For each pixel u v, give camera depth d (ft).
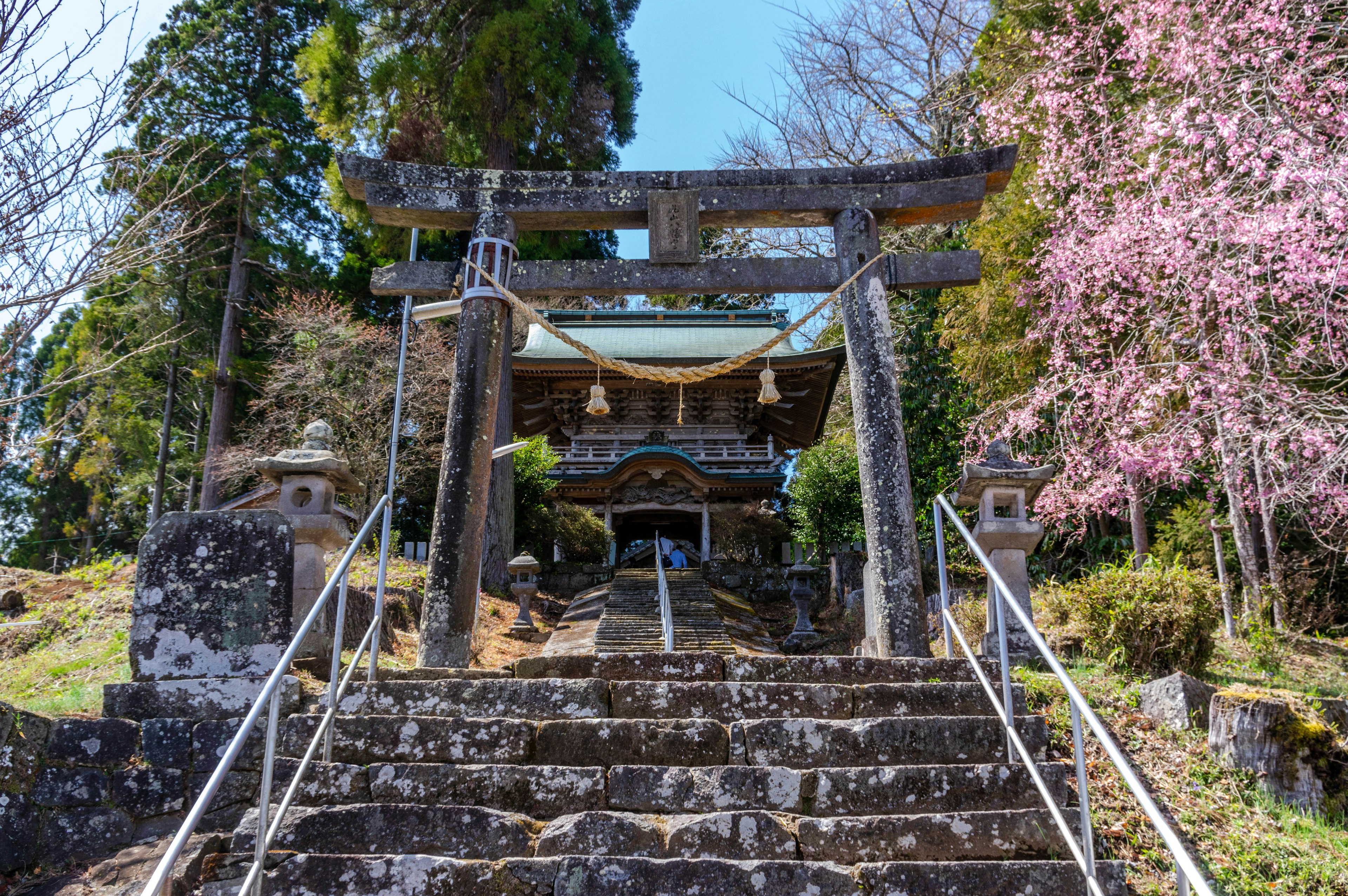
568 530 60.03
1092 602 23.70
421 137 54.90
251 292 73.05
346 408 52.85
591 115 60.18
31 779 14.51
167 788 14.90
